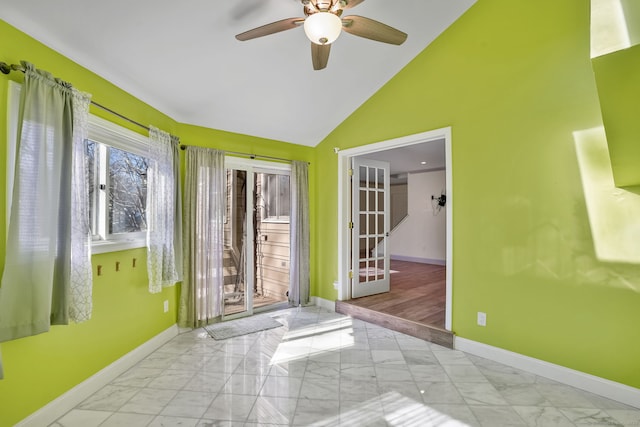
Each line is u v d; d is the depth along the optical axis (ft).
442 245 24.44
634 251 7.01
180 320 11.25
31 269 5.67
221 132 12.45
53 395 6.51
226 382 8.00
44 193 5.83
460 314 9.91
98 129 7.80
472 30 9.66
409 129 11.34
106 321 8.02
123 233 8.95
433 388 7.70
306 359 9.30
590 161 7.58
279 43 9.02
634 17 4.63
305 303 14.73
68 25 6.43
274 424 6.37
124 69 8.13
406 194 29.07
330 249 14.58
